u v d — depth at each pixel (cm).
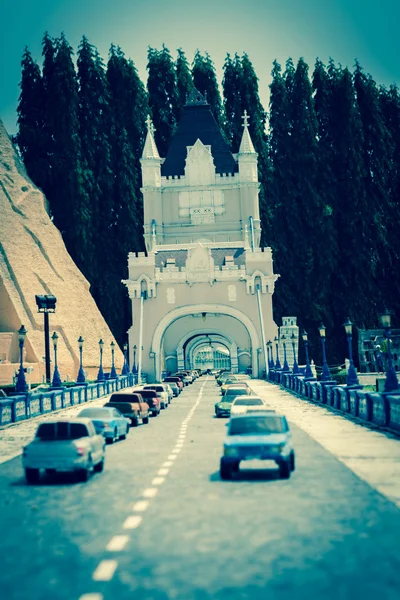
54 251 11381
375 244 13000
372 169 13412
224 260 9744
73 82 12412
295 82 13388
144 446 2792
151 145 12106
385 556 1143
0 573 1105
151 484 1888
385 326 3297
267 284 9412
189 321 9806
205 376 12144
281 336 9425
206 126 12706
